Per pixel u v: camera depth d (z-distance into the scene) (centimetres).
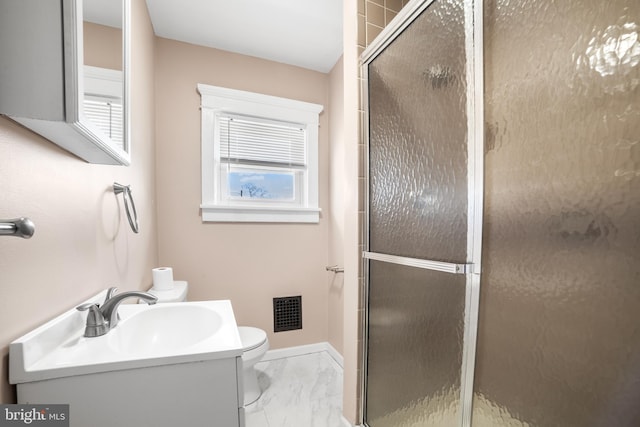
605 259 54
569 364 59
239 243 204
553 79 63
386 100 121
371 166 132
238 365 65
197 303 102
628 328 51
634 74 51
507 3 73
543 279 64
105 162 83
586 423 57
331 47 199
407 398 109
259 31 182
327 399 163
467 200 83
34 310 57
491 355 76
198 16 168
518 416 69
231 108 200
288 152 220
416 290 105
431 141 97
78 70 50
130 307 96
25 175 54
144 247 147
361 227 137
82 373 55
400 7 143
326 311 227
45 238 60
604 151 54
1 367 48
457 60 86
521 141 69
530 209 67
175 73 189
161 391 60
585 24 57
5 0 47
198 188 195
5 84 47
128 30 91
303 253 221
